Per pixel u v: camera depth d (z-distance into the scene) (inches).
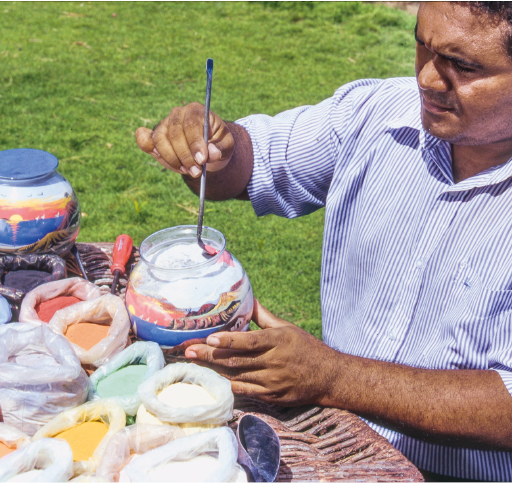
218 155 49.2
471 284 52.6
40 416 40.7
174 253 49.5
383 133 60.1
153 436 37.3
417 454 57.6
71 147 171.5
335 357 48.3
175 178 163.2
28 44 233.0
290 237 145.0
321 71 223.9
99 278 63.7
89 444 38.5
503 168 51.6
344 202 62.3
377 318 59.4
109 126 183.5
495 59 41.4
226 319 46.5
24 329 43.5
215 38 250.1
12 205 54.8
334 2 287.7
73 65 219.1
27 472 34.3
